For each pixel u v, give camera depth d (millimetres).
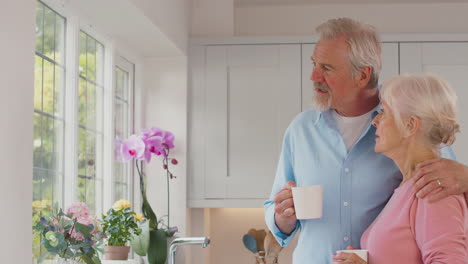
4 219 1501
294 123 2041
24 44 1616
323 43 1871
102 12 2768
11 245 1528
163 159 3564
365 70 1851
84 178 2842
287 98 3621
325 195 1908
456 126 1609
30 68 1647
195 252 3693
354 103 1898
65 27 2635
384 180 1860
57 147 2574
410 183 1593
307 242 1934
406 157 1631
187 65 3656
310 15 4156
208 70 3664
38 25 2393
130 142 3188
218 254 3973
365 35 1849
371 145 1884
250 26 4180
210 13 3818
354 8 4152
